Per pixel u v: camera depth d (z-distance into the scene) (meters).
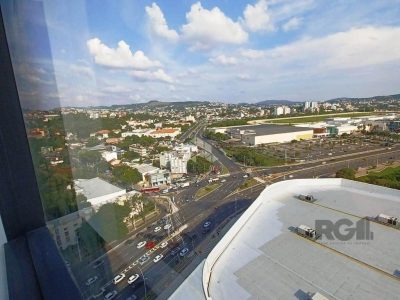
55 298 0.89
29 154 1.20
